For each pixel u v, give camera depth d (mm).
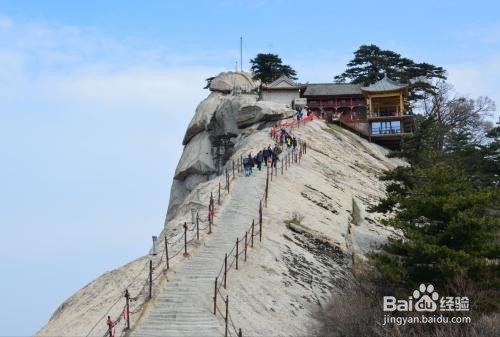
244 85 108875
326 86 99000
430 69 105625
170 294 31500
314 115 91438
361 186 63156
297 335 30516
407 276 33156
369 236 49469
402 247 33844
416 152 59906
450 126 88750
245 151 66312
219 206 46188
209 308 30344
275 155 57781
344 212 52594
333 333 30594
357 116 94812
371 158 78312
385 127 90062
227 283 33125
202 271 34188
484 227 33469
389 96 91062
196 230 40188
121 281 33156
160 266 34375
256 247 38625
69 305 32438
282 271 36531
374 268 36719
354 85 98750
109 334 26328
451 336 28672
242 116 89938
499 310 30641
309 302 34094
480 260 31609
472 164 54781
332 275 38500
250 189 50375
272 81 105188
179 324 28828
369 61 106750
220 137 92000
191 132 101625
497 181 53688
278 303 32906
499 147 54531
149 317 29406
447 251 31938
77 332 28391
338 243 44031
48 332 29359
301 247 41125
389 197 42156
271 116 87688
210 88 109875
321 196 54156
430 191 36969
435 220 35531
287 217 45438
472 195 34594
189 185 95500
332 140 78312
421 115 99188
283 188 52531
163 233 42562
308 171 60688
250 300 32281
